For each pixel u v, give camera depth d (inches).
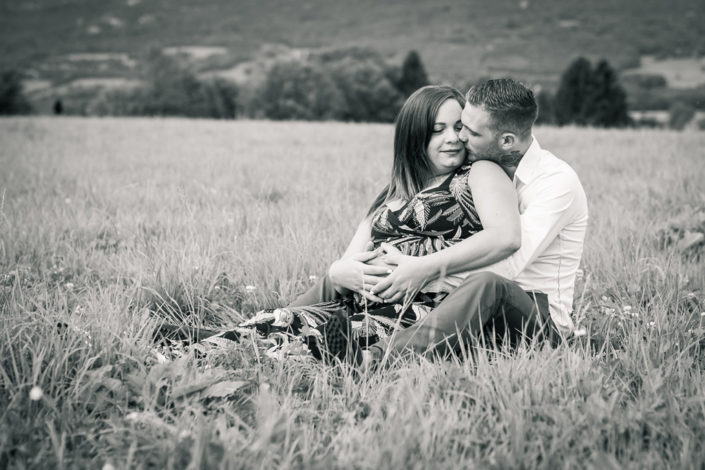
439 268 120.5
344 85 2477.9
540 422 90.0
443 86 132.5
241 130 705.0
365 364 108.7
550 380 100.6
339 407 99.5
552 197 123.3
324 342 113.2
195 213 235.8
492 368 104.5
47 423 88.6
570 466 81.1
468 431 90.0
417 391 97.7
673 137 562.9
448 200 127.2
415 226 129.3
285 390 104.4
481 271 114.6
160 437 89.2
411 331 113.0
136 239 202.2
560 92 3014.3
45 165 378.6
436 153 129.7
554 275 129.4
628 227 212.5
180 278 151.3
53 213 236.7
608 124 2928.2
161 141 562.6
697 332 124.5
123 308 133.4
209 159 407.8
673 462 82.5
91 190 287.3
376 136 619.8
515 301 115.3
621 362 110.4
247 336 119.6
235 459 80.8
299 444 88.8
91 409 97.2
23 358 103.3
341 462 82.1
